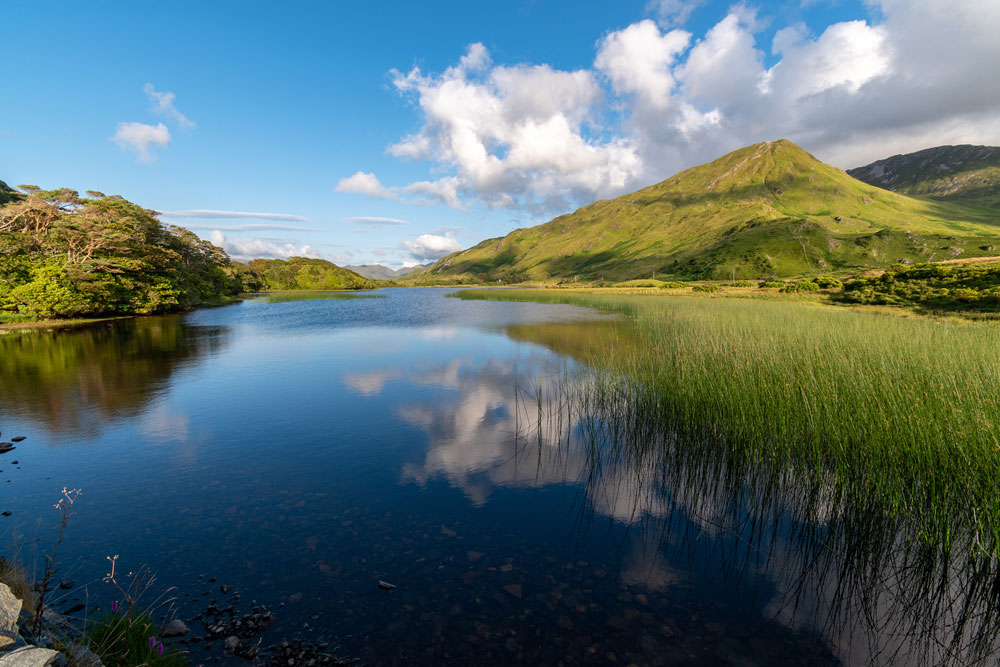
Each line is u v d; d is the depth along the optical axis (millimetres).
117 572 5391
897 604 5012
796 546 6117
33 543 6035
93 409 12688
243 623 4559
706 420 9430
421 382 15812
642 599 5078
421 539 6277
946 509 5926
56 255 40906
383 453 9523
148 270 48312
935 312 26000
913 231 147875
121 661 3477
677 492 7691
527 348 22594
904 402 7512
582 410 12102
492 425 11242
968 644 4402
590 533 6457
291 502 7371
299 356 21188
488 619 4730
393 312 48969
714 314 25562
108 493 7664
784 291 52188
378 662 4113
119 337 28344
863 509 6598
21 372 17625
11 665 2590
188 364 19250
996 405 6840
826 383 8883
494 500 7461
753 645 4402
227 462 9047
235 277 103562
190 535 6312
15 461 9039
